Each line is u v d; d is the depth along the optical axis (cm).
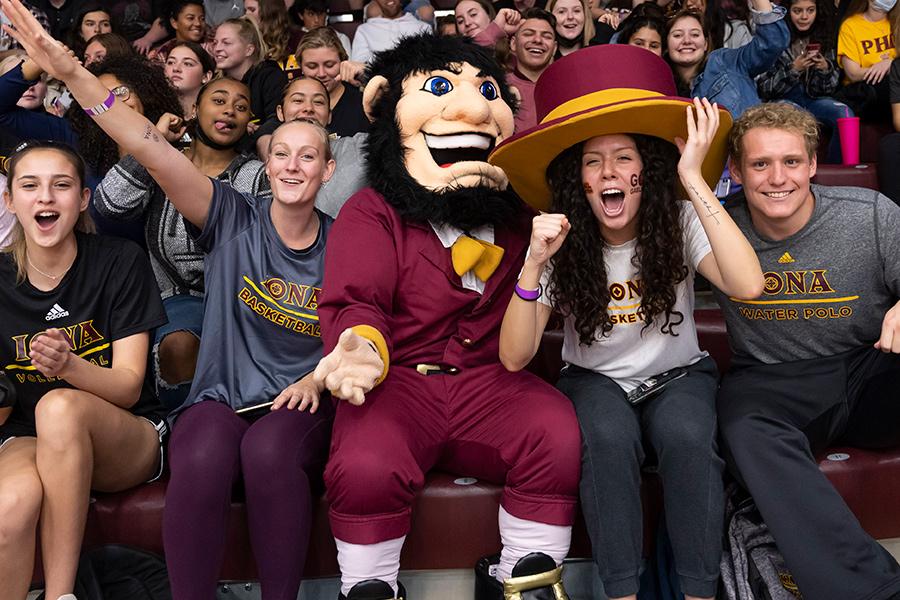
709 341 232
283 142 187
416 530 185
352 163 241
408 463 169
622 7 432
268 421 176
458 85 187
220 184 196
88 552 179
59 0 452
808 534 165
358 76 210
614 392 181
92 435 170
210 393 188
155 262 228
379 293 176
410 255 182
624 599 169
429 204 179
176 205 191
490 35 325
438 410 181
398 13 427
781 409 179
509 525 174
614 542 169
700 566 169
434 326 184
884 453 192
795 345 188
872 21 361
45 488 165
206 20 445
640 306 181
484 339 186
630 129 175
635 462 171
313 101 285
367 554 166
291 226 192
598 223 183
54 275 183
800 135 174
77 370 169
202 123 247
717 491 170
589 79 180
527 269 168
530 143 177
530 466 172
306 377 186
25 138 271
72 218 179
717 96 319
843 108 343
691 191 169
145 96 246
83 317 184
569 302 182
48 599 166
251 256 191
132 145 181
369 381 157
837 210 181
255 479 169
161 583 180
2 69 269
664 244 178
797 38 362
